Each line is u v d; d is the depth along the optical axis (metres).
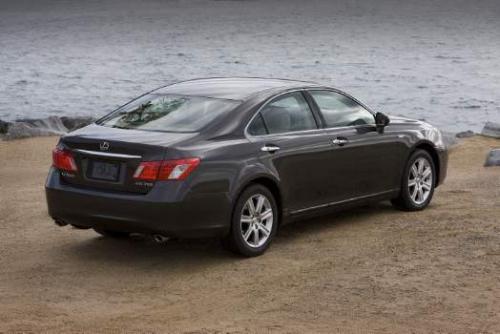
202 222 11.25
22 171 20.72
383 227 13.53
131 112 12.57
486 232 12.78
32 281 10.97
